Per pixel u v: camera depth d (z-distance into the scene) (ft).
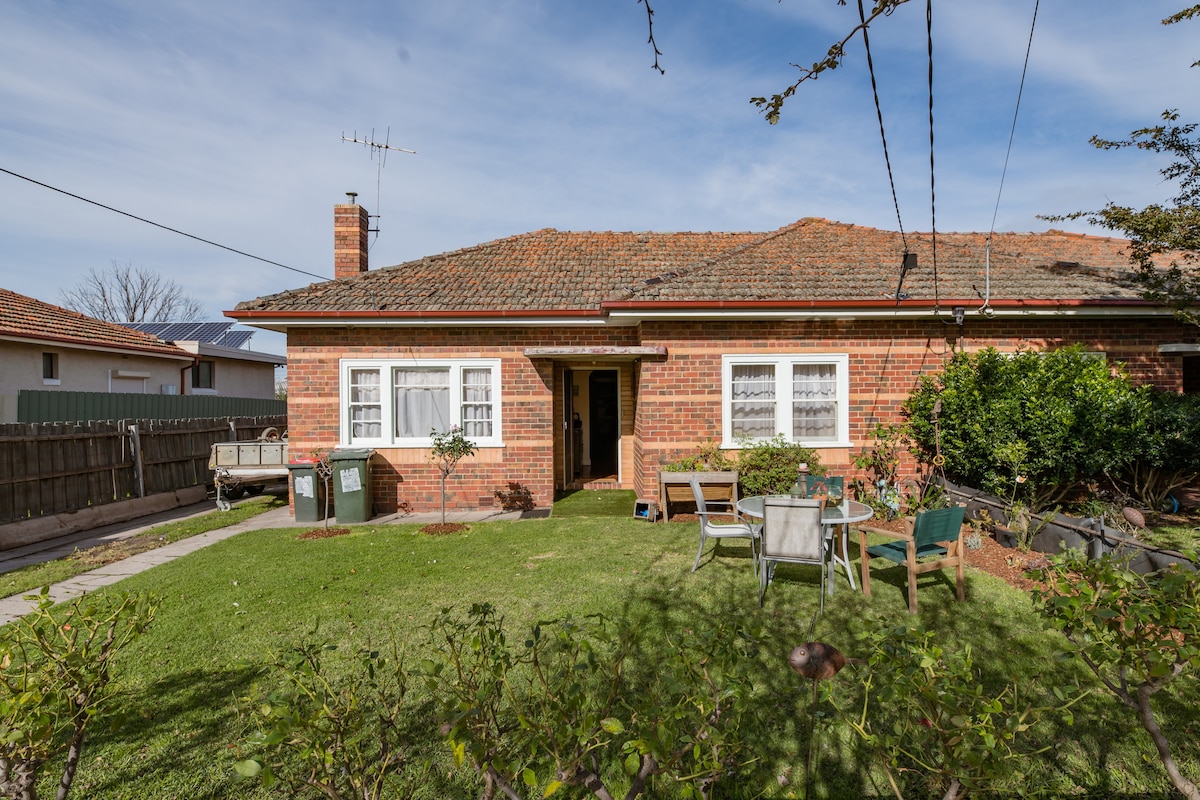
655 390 32.50
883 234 41.98
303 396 34.30
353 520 31.86
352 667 14.24
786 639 15.78
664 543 25.81
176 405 52.85
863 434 32.53
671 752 6.88
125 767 10.90
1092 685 13.00
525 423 35.01
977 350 32.37
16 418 41.60
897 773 10.25
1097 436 24.86
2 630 17.16
